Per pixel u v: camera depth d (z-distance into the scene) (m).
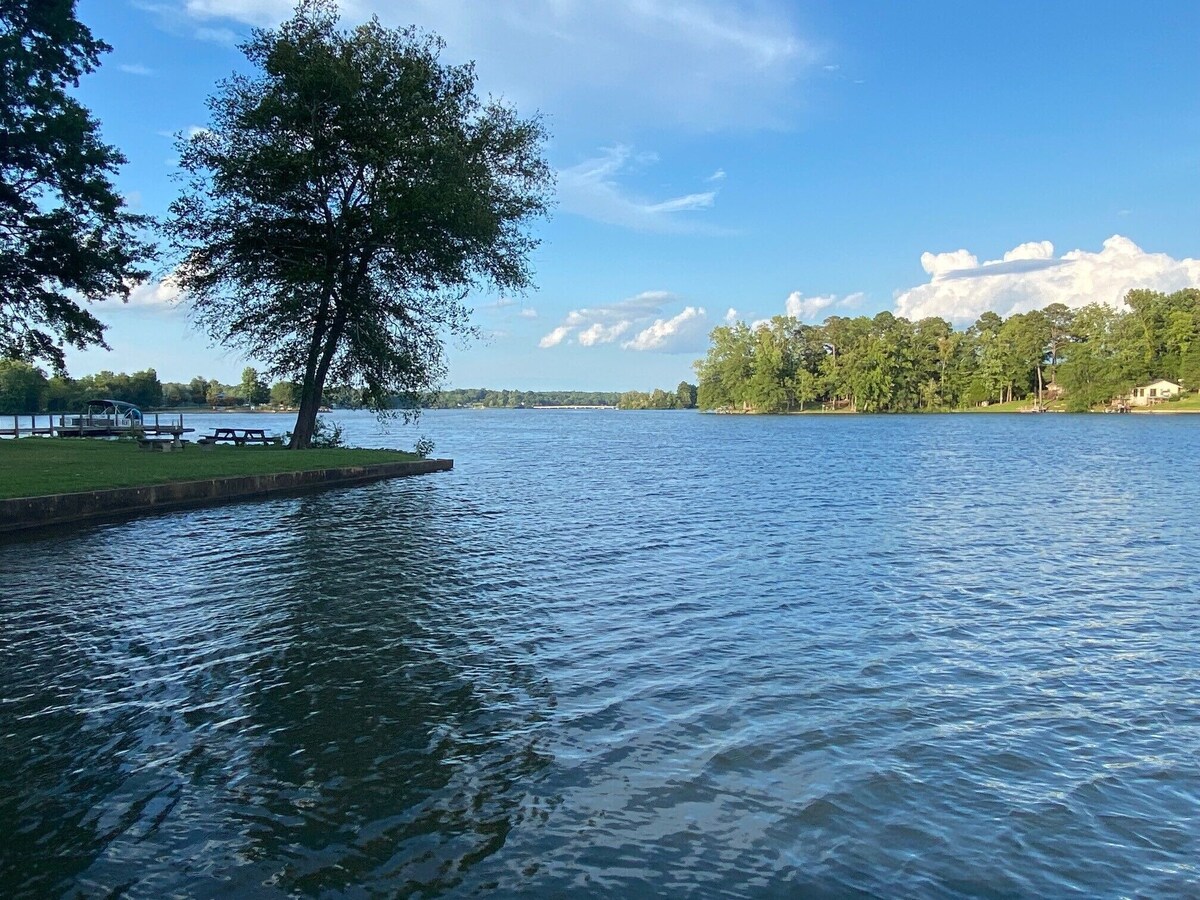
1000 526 15.72
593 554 12.44
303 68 24.23
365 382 30.22
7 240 25.22
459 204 24.77
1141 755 5.35
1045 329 124.06
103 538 13.67
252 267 26.69
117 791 4.68
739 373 145.75
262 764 5.05
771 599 9.54
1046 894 3.82
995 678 6.84
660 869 3.96
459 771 4.98
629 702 6.16
